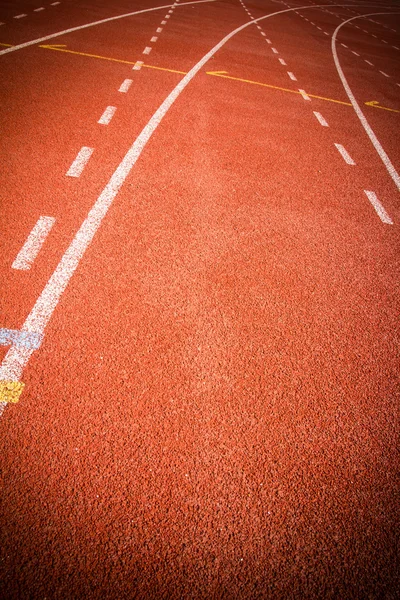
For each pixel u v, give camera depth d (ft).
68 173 16.15
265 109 27.48
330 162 21.65
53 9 45.50
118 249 12.77
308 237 15.21
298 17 76.13
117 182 16.19
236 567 6.97
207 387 9.45
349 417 9.44
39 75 25.73
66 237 12.83
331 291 12.90
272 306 11.92
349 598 6.88
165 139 20.58
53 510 7.13
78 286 11.26
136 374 9.41
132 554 6.86
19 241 12.33
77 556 6.71
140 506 7.39
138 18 49.49
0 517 6.91
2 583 6.29
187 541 7.11
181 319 10.94
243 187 17.63
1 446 7.75
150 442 8.27
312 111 28.91
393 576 7.21
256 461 8.34
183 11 59.62
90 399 8.76
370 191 19.36
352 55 53.06
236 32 52.34
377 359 10.97
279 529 7.48
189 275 12.37
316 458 8.57
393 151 24.63
